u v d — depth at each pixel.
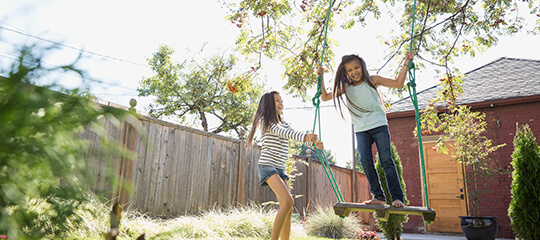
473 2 4.45
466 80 9.88
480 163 7.84
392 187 2.91
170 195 5.39
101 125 0.55
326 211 7.43
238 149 6.77
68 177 0.54
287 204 2.92
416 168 8.55
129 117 0.55
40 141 0.51
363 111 3.14
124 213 4.13
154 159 5.18
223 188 6.34
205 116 15.62
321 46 4.52
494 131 7.92
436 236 7.63
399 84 3.15
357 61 3.21
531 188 5.85
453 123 5.58
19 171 0.51
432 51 5.05
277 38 4.49
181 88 13.75
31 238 0.52
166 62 14.34
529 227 5.74
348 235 6.72
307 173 8.43
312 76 4.50
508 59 10.34
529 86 8.18
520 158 6.07
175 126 5.53
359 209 2.86
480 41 4.65
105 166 0.56
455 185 8.16
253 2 4.07
